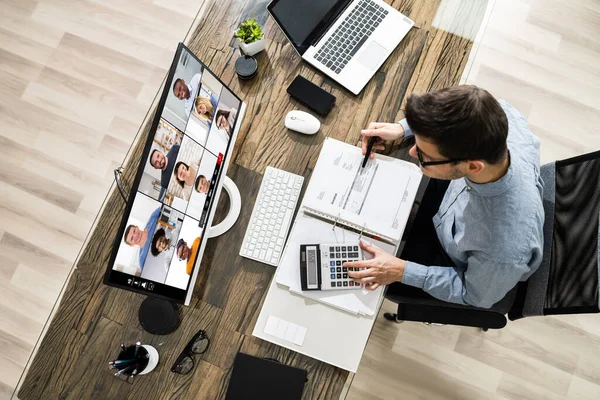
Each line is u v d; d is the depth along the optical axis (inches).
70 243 96.0
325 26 59.7
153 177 44.2
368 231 53.1
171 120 45.6
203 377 51.1
